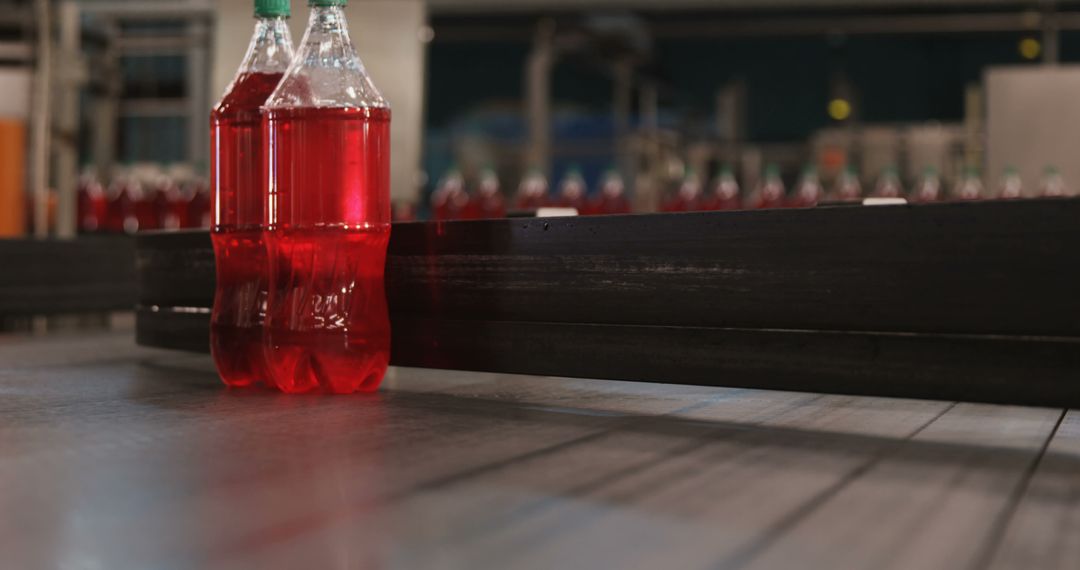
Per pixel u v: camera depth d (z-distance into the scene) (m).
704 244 1.25
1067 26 4.59
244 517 0.88
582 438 1.12
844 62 8.58
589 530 0.85
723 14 6.17
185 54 4.05
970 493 0.94
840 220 1.18
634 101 6.19
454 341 1.40
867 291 1.17
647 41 6.01
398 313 1.44
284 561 0.75
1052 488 0.96
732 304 1.24
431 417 1.23
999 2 4.53
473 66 9.43
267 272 1.43
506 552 0.78
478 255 1.38
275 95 1.37
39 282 2.27
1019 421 1.23
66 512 0.89
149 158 4.14
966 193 4.14
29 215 3.28
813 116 8.92
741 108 6.12
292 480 0.97
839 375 1.19
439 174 4.96
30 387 1.43
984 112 4.35
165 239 1.66
